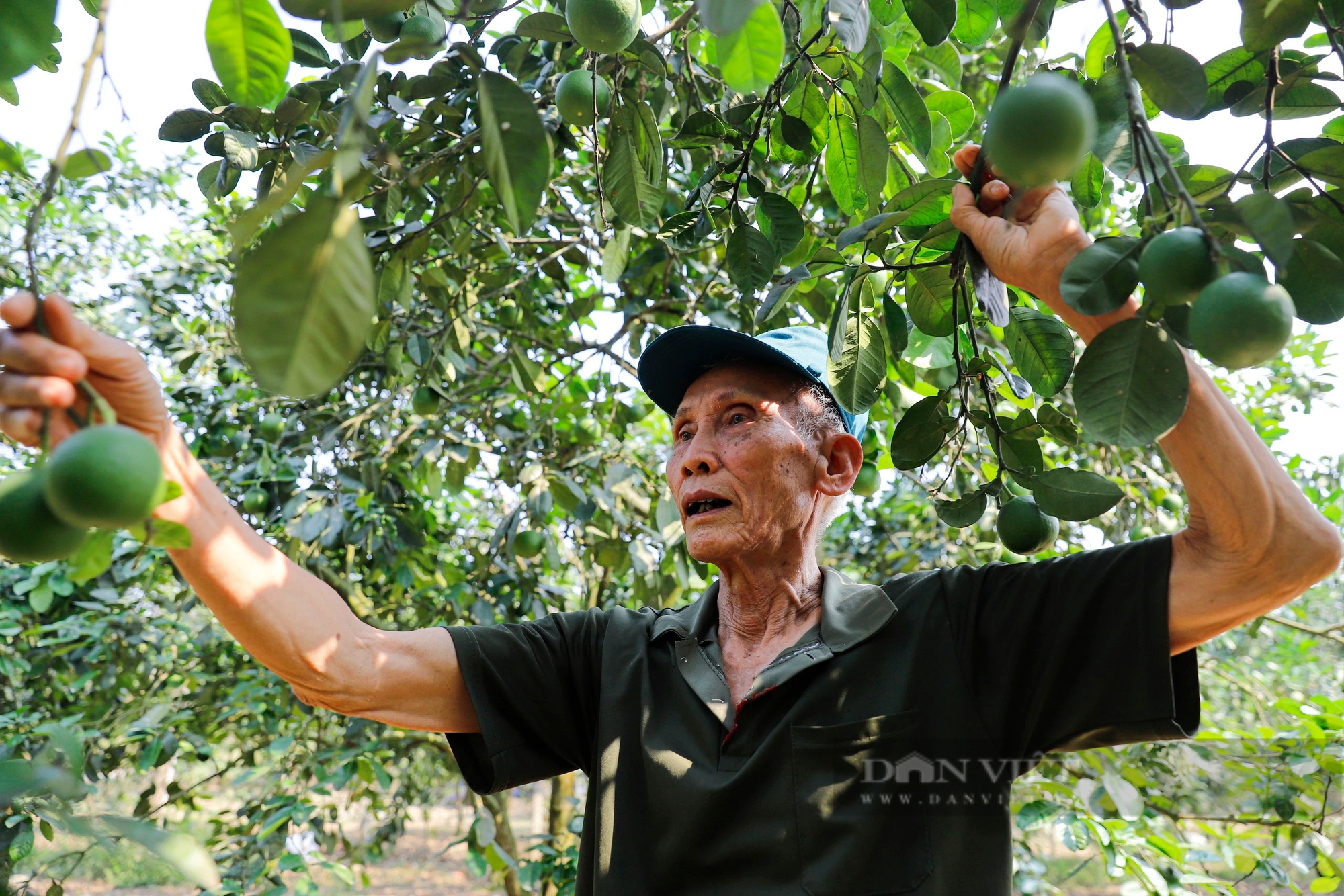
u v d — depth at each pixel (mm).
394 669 1621
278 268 732
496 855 3805
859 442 1913
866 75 1707
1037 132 964
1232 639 4969
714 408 1773
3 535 848
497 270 3326
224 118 2016
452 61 2041
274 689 4277
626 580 4664
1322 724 3293
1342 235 1195
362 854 4820
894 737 1506
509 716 1728
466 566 4953
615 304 4004
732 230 1909
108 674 4586
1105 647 1450
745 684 1668
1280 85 1351
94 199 5039
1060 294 1121
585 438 4020
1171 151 1446
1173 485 3961
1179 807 3992
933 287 1670
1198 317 913
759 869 1466
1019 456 1536
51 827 2898
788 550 1732
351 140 740
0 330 915
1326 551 1289
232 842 3842
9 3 994
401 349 3141
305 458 4180
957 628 1577
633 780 1619
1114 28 1058
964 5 1806
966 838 1468
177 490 863
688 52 2195
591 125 1869
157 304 4723
